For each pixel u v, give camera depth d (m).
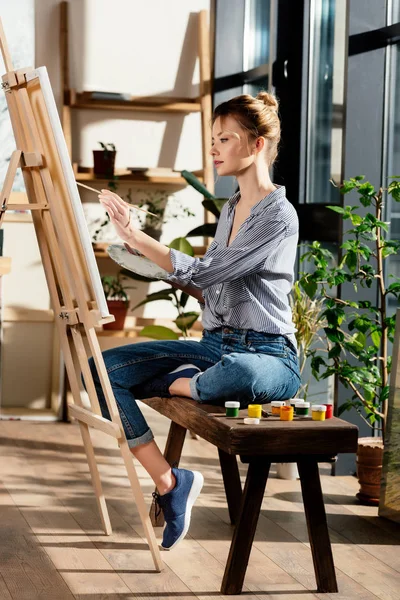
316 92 4.98
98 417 2.99
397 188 3.60
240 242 2.91
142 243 2.84
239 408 2.90
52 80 5.41
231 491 3.38
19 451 4.48
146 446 2.96
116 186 5.54
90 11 5.47
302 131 5.08
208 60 5.54
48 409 5.42
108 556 3.02
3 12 5.25
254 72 5.48
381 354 4.27
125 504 3.63
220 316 3.08
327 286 4.79
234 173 3.04
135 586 2.75
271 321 2.95
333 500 3.81
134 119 5.58
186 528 3.01
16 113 2.95
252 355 2.90
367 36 4.10
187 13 5.62
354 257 3.79
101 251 5.37
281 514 3.56
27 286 5.41
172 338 5.11
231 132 2.99
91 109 5.51
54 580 2.78
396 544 3.25
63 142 2.70
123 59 5.55
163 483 2.96
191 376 3.05
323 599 2.70
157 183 5.58
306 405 2.82
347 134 4.12
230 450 2.60
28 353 5.41
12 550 3.04
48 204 2.93
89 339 2.89
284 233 2.93
